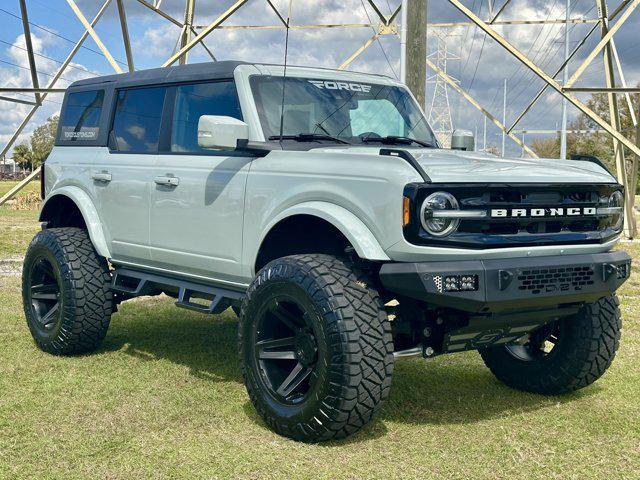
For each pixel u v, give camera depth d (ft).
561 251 13.17
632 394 16.08
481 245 12.25
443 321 13.44
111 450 12.30
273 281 13.16
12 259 38.88
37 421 13.71
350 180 12.84
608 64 59.77
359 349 12.06
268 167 14.43
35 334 19.42
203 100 16.55
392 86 18.15
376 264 13.10
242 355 13.84
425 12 33.50
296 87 16.14
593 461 12.17
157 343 20.63
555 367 15.62
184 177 16.30
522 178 12.76
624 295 30.17
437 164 12.69
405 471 11.59
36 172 70.28
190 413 14.37
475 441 13.03
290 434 12.92
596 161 15.31
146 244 17.46
